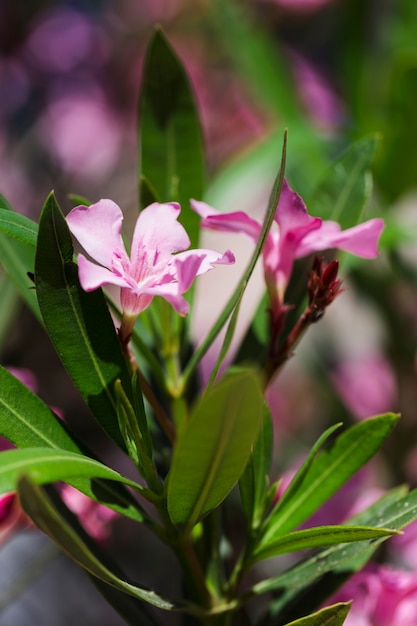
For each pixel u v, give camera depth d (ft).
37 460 1.65
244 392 1.60
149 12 4.10
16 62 4.02
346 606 1.75
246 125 3.83
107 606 3.18
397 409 2.65
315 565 1.88
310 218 1.86
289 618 1.92
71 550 1.67
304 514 1.89
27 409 1.80
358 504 2.30
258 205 3.81
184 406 1.96
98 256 1.76
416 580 2.03
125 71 4.05
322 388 3.09
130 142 4.00
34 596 3.11
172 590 2.92
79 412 3.43
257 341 2.02
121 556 2.97
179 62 2.09
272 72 2.93
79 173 3.90
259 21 3.58
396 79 2.63
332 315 3.35
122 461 3.29
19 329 3.24
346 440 1.89
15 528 2.02
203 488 1.72
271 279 1.90
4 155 3.88
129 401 1.82
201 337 3.83
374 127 2.72
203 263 1.74
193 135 2.10
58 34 4.06
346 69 2.85
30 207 3.82
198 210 1.89
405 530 2.37
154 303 2.01
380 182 2.71
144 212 1.79
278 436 3.14
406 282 2.74
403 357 2.66
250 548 1.88
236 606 1.87
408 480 2.64
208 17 3.94
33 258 2.00
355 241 1.88
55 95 4.00
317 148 2.71
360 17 2.84
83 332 1.80
